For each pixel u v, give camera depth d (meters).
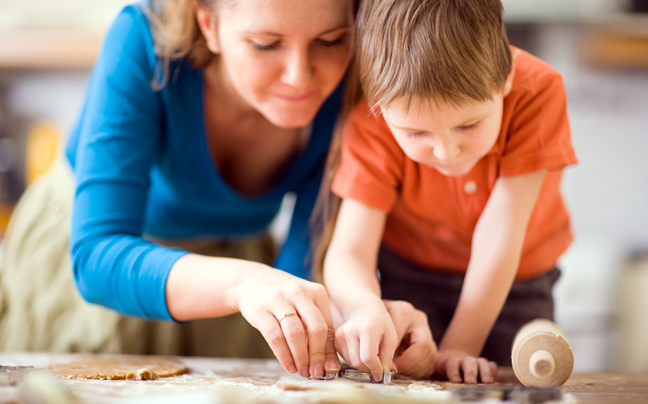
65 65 2.78
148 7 1.10
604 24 2.56
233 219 1.34
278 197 1.30
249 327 1.45
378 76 0.84
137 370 0.83
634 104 2.79
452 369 0.87
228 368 0.95
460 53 0.81
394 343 0.80
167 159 1.18
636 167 2.81
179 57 1.08
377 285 0.95
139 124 1.05
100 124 1.02
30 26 2.68
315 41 0.91
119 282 0.90
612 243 2.78
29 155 2.94
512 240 0.94
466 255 1.12
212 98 1.14
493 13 0.85
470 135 0.82
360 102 1.02
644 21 2.53
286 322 0.76
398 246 1.17
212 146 1.21
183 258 0.89
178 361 1.04
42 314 1.34
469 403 0.63
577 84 2.73
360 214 0.99
